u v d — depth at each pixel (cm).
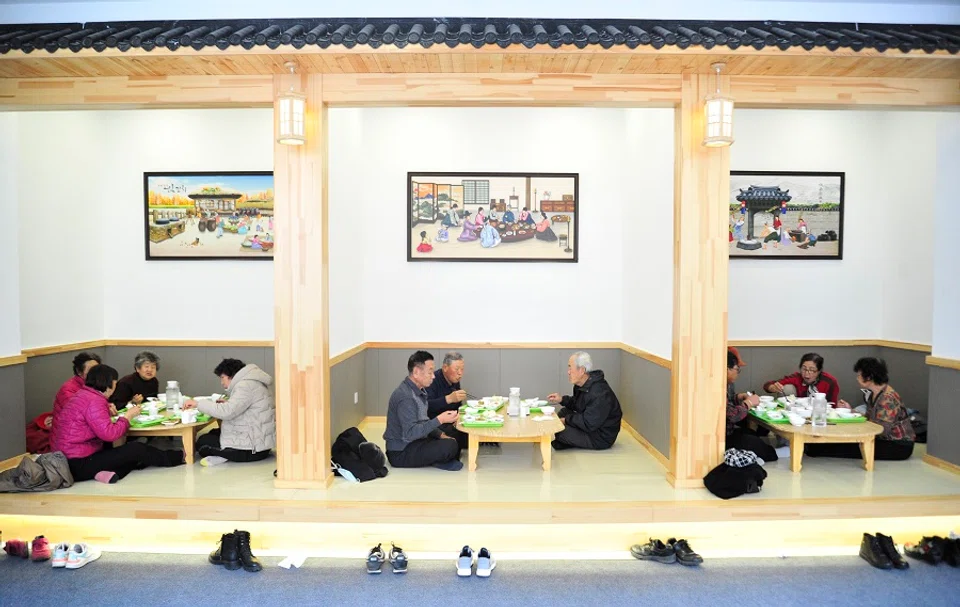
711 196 397
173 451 452
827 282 593
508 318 621
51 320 523
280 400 402
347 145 544
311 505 375
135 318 598
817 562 378
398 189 614
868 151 589
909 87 400
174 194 592
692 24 383
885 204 588
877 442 463
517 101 395
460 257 616
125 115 590
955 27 385
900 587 347
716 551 391
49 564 371
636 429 553
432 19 384
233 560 366
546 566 375
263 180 592
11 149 442
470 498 388
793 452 436
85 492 394
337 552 389
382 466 433
